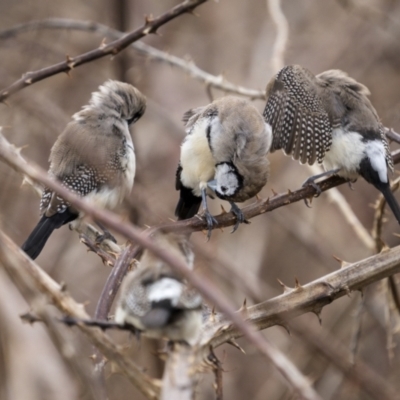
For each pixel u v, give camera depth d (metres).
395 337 14.91
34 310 5.02
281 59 12.30
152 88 16.69
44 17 16.73
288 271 15.97
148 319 5.39
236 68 16.83
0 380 8.36
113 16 15.76
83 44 16.86
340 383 12.99
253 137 9.26
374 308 14.22
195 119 10.10
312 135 9.92
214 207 15.30
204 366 5.25
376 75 17.03
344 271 7.20
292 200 9.44
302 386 4.61
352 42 17.25
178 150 16.16
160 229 7.15
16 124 15.53
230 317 4.68
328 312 15.18
